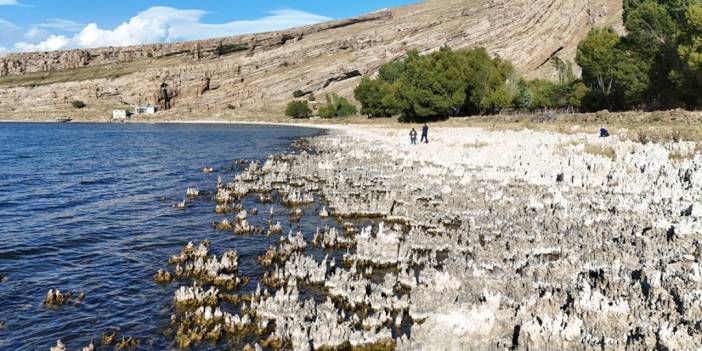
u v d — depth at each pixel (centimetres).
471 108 9144
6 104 18488
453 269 1303
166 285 1365
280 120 13625
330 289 1295
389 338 1042
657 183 2316
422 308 1130
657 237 1469
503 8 15675
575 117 5809
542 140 4272
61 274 1469
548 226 1700
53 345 1055
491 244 1521
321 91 17188
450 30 16788
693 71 4741
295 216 2098
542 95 8156
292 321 1082
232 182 3050
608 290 1107
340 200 2275
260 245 1716
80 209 2339
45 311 1213
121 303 1255
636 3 6750
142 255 1638
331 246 1670
